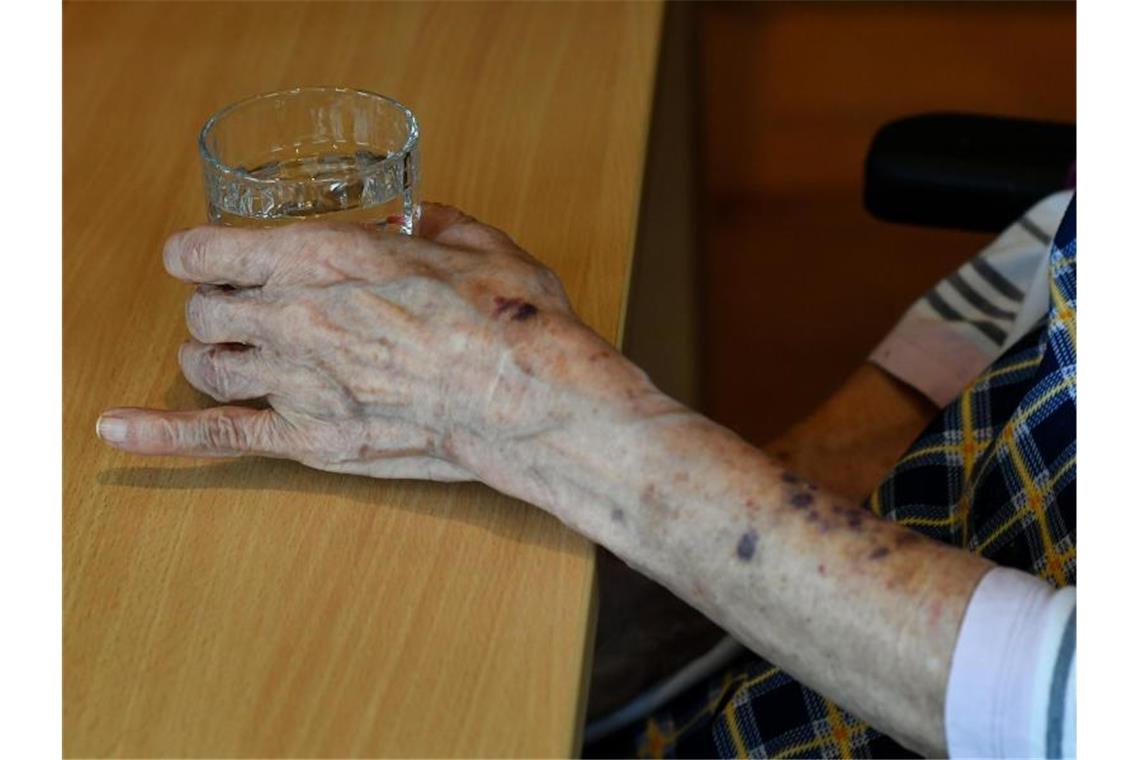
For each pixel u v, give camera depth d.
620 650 1.04
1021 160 1.16
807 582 0.64
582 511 0.68
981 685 0.61
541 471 0.69
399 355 0.71
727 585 0.65
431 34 1.07
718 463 0.66
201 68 1.04
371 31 1.08
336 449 0.72
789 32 1.87
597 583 0.69
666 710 1.00
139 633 0.65
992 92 1.88
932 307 1.09
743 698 0.86
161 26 1.09
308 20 1.09
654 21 1.08
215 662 0.64
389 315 0.71
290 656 0.64
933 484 0.89
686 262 1.65
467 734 0.61
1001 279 1.07
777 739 0.84
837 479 1.07
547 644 0.65
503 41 1.06
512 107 0.99
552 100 1.00
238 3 1.11
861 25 1.86
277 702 0.62
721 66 1.90
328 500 0.72
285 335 0.72
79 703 0.62
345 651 0.65
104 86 1.03
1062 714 0.60
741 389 1.92
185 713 0.62
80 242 0.89
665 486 0.66
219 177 0.75
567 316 0.71
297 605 0.67
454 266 0.73
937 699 0.62
